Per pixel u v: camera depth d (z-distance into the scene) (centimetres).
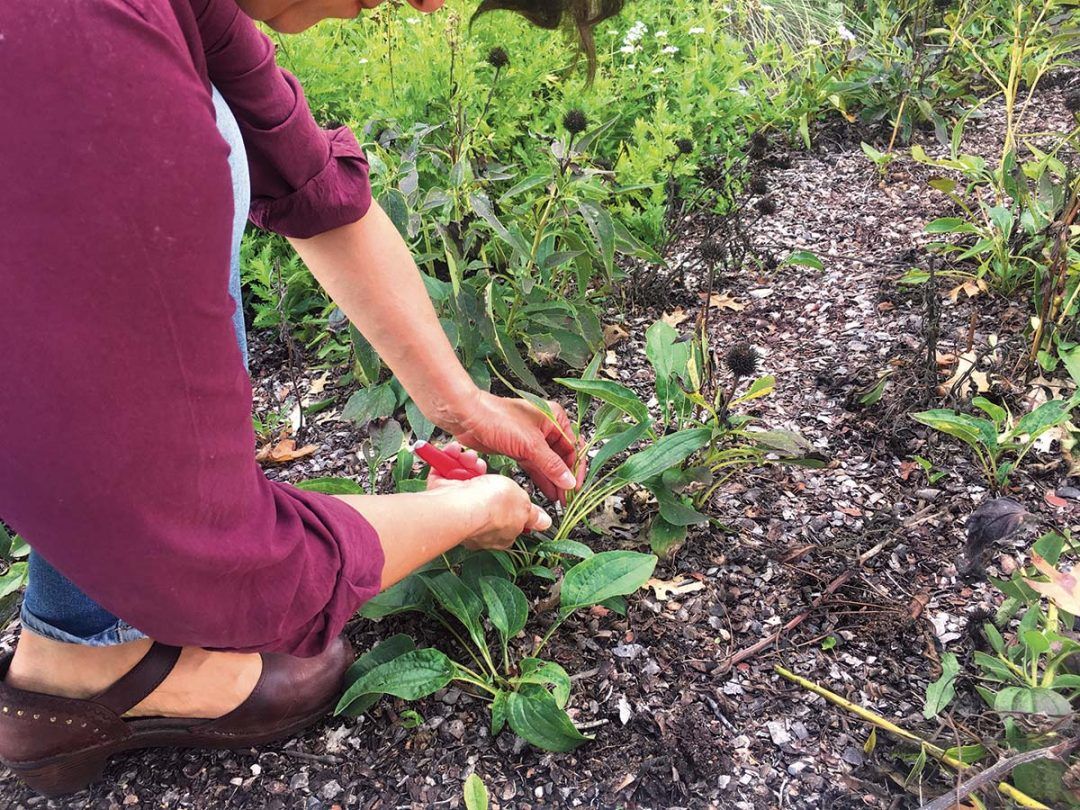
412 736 134
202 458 81
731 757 128
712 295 244
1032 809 110
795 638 146
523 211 218
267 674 129
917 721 131
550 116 283
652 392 207
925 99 325
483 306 194
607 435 169
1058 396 191
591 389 154
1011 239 228
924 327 216
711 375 182
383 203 192
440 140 234
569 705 137
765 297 243
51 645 119
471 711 137
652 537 159
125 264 70
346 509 108
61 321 69
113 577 81
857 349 216
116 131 68
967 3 359
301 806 125
